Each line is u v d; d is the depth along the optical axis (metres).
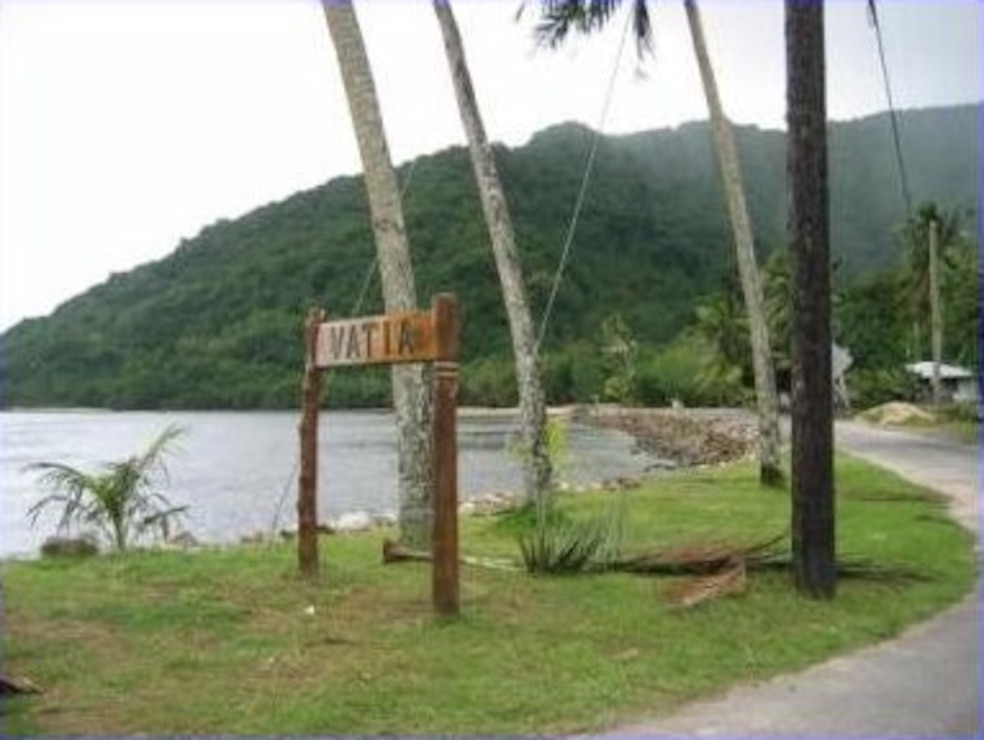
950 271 68.62
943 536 15.09
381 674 8.35
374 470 43.59
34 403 161.50
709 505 19.52
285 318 153.88
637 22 20.75
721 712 7.74
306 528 11.66
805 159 11.32
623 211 174.50
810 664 8.92
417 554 12.57
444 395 9.71
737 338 92.88
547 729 7.33
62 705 7.75
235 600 10.55
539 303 137.62
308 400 11.57
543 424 17.08
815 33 11.29
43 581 11.68
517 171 170.00
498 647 9.06
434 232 143.25
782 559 12.01
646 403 105.19
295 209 184.62
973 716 7.75
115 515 15.94
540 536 12.70
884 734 7.37
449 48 17.34
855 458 29.75
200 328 162.75
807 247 11.24
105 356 167.50
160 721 7.43
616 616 10.05
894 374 75.75
